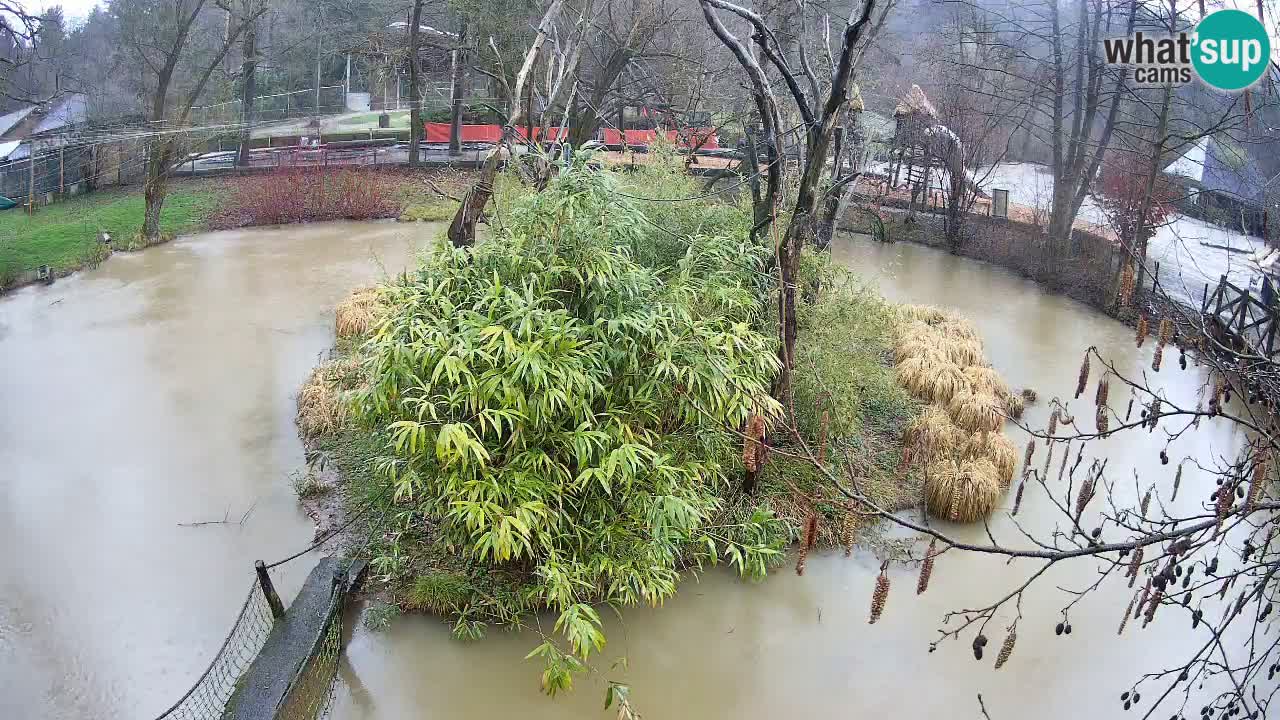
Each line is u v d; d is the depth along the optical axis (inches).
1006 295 661.3
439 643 285.4
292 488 366.9
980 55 938.7
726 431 310.8
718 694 269.9
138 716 253.9
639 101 821.9
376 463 307.4
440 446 246.1
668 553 286.7
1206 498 370.9
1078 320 600.4
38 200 854.5
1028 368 513.3
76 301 594.9
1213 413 178.4
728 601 310.2
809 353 380.5
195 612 295.1
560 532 277.4
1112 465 398.3
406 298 309.9
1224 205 606.9
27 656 275.1
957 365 466.3
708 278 329.4
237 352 509.0
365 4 1064.2
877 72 910.4
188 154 853.8
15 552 323.0
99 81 968.3
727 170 585.0
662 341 276.2
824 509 343.3
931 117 850.8
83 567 315.9
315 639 262.7
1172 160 600.4
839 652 288.0
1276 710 260.2
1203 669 172.9
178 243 752.3
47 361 492.4
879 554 333.7
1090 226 780.0
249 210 844.0
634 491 281.3
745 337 319.6
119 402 442.9
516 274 294.2
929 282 694.5
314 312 578.2
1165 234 649.0
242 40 980.6
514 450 273.7
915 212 880.3
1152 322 566.9
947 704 267.3
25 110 933.8
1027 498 371.9
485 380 257.8
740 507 335.0
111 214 808.3
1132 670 280.2
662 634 294.4
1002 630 297.4
